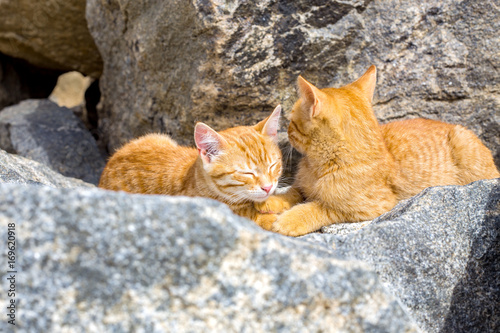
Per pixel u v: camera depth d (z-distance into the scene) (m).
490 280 3.10
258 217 4.29
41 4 7.69
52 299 2.04
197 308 2.10
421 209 3.30
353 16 5.01
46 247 2.05
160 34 5.27
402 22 5.05
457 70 5.04
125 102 6.67
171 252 2.11
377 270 2.92
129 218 2.12
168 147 5.16
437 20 5.04
